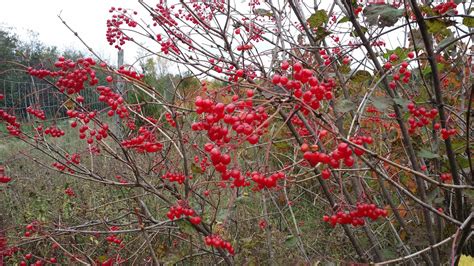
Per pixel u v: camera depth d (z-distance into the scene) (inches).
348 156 61.4
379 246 133.9
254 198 197.9
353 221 83.9
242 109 68.8
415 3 71.2
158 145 106.1
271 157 179.0
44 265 163.8
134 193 167.2
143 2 112.9
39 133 141.8
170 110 104.5
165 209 182.4
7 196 223.3
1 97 130.1
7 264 170.7
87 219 182.7
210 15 147.5
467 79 132.6
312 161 63.6
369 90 86.3
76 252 166.7
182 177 108.7
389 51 109.0
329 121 63.2
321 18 93.7
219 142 62.4
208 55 112.2
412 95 122.8
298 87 61.1
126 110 110.1
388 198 106.0
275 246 157.2
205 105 60.3
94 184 217.9
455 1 85.3
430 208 64.2
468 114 70.7
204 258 151.6
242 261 142.5
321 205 200.5
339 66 111.2
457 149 91.3
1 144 253.4
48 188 237.5
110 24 142.6
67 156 142.6
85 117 111.5
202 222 98.2
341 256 157.8
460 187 58.3
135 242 163.9
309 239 173.6
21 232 179.8
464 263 88.2
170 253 105.0
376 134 150.2
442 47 77.5
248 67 125.8
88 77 111.1
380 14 77.9
